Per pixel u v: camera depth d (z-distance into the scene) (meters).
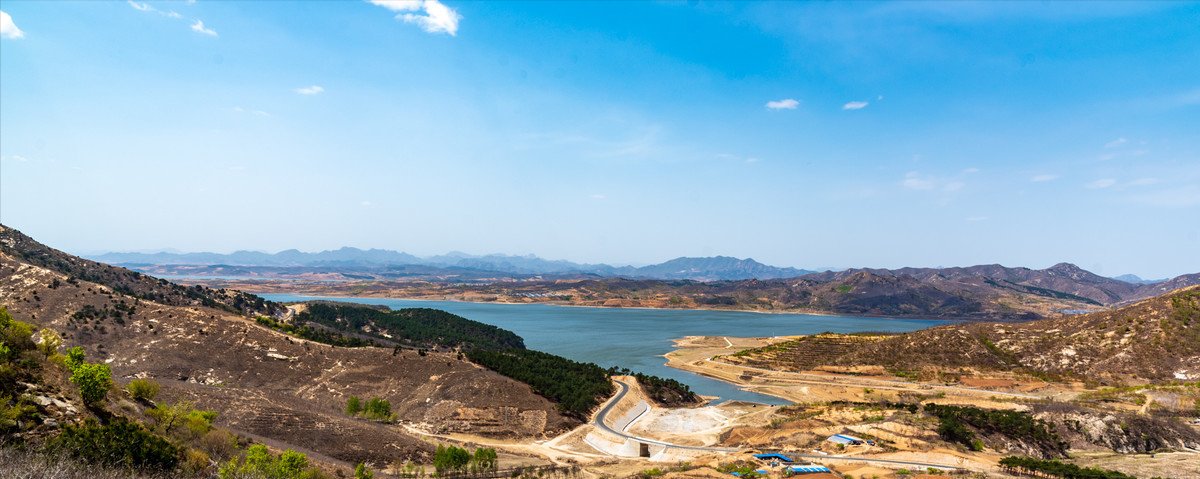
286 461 66.12
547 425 144.00
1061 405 144.88
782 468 96.06
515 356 193.12
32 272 168.25
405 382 155.25
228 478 55.28
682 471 97.81
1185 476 94.44
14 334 58.75
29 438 44.44
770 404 191.25
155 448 49.84
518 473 100.62
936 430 121.88
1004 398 176.88
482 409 143.88
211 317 168.00
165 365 144.75
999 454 114.94
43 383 54.59
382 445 107.75
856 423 136.25
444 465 97.44
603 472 104.12
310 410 120.31
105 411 58.81
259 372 151.12
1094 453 118.31
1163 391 156.12
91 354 143.62
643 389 186.50
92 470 42.22
